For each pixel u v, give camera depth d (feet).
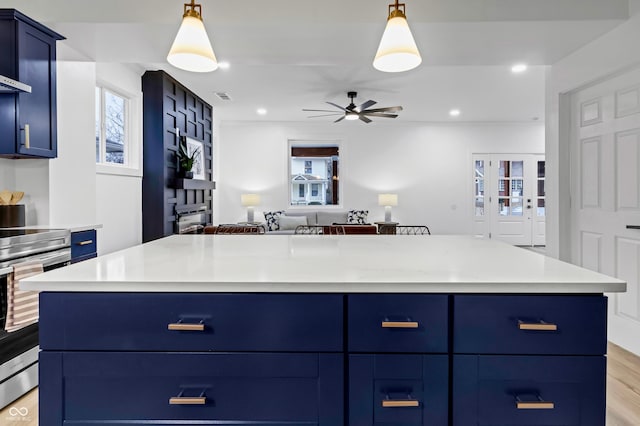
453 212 24.88
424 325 3.23
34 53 8.25
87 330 3.25
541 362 3.22
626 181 8.48
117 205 13.57
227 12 7.88
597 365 3.21
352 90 17.12
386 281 3.26
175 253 4.75
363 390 3.25
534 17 7.79
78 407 3.27
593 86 9.40
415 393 3.24
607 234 9.06
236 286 3.24
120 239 13.74
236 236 6.68
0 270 6.20
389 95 17.94
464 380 3.23
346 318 3.25
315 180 25.45
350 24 7.94
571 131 10.23
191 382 3.27
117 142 14.14
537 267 3.83
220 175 24.43
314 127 24.59
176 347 3.26
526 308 3.23
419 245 5.50
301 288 3.23
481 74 14.90
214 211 23.39
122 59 9.87
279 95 18.04
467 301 3.22
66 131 9.95
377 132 24.75
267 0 7.86
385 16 7.86
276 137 24.45
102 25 8.02
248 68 14.21
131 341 3.26
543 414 3.22
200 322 3.25
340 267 3.83
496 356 3.23
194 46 5.07
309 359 3.25
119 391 3.27
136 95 14.56
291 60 10.00
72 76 10.11
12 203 8.82
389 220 23.18
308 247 5.28
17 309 6.45
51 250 7.57
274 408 3.28
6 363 6.35
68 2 7.87
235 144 24.43
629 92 8.33
